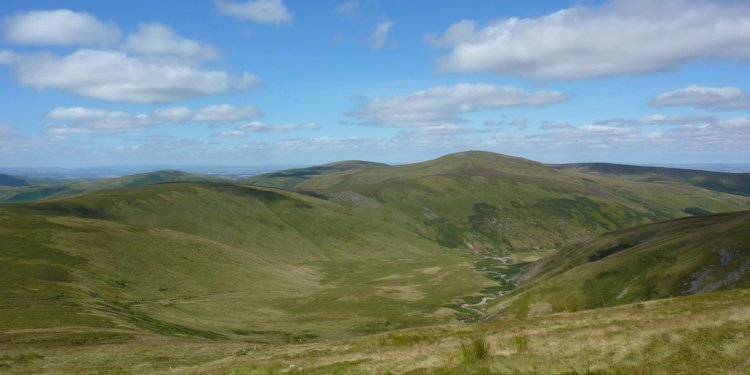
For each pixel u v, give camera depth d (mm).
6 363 46562
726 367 19453
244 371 33969
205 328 94062
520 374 22422
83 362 48344
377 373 27125
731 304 40594
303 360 36094
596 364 22469
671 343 23609
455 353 28312
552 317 46688
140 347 55906
